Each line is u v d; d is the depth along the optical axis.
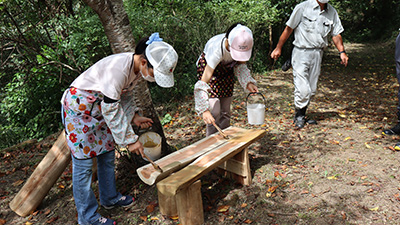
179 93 6.54
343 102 6.17
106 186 2.78
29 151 4.60
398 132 4.11
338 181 3.04
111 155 2.71
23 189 2.93
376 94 6.75
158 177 2.35
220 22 7.70
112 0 2.99
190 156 2.67
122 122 2.24
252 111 3.17
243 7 8.10
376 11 17.44
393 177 3.03
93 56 5.74
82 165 2.42
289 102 6.11
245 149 2.97
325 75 9.26
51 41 6.17
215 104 3.16
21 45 5.79
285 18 9.89
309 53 4.34
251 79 3.25
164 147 3.50
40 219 2.88
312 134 4.34
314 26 4.21
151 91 6.38
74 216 2.87
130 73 2.27
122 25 3.09
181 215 2.50
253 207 2.75
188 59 7.21
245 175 3.02
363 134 4.23
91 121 2.35
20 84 6.42
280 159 3.61
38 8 6.15
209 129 3.41
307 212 2.62
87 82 2.23
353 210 2.60
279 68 9.81
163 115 5.68
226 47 2.80
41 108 6.83
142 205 2.92
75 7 6.56
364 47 15.68
